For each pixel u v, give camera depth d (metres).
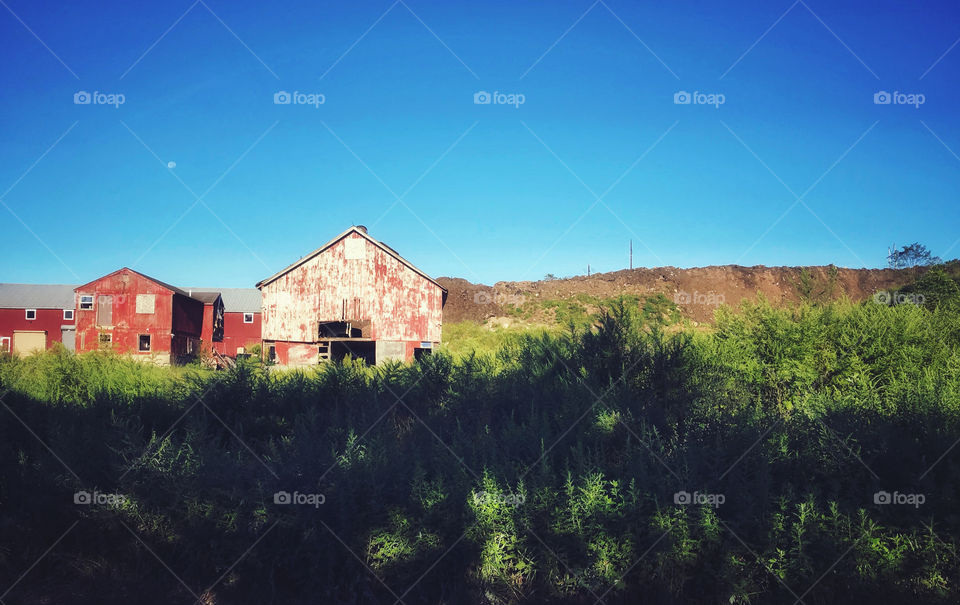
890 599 4.54
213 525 5.09
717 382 8.07
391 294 31.97
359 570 4.87
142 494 5.35
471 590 4.85
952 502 4.56
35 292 54.19
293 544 4.97
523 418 7.13
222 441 7.14
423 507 4.89
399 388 9.02
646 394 8.10
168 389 8.71
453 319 64.19
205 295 50.09
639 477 4.84
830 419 5.38
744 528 4.61
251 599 5.02
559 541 4.77
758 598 4.62
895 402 6.12
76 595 5.29
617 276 72.69
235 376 8.36
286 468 5.12
